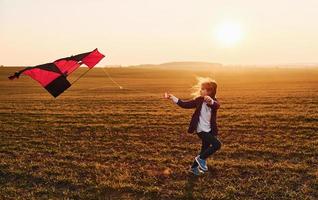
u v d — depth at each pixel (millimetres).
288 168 10430
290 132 15398
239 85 50094
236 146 13188
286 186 9078
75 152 12766
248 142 13797
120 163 11328
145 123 18359
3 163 11312
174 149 12844
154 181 9570
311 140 13781
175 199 8508
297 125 16734
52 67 8883
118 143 13977
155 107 25391
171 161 11344
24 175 10305
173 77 89812
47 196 8789
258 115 20094
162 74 104250
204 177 9828
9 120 19984
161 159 11594
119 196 8719
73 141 14438
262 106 24703
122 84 59125
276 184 9219
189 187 9133
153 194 8797
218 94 35688
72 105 27641
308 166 10555
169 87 50969
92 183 9500
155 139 14578
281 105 24766
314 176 9766
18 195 8867
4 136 15570
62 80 8844
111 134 15664
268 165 10766
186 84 58344
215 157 11750
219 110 23172
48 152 12820
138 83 62781
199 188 9023
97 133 15938
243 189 8969
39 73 8773
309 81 56938
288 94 32906
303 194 8547
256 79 67375
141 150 12828
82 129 16984
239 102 27703
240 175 9992
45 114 22250
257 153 12203
